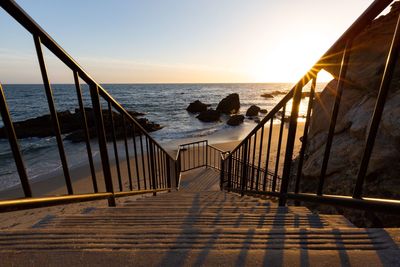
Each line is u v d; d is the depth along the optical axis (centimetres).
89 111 2008
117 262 86
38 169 965
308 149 444
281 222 148
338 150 322
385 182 230
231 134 1664
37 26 112
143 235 107
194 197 350
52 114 137
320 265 83
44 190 759
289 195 194
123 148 1266
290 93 188
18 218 420
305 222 149
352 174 278
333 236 102
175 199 310
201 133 1727
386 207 97
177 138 1559
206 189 615
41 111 3200
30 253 92
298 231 108
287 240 100
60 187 777
